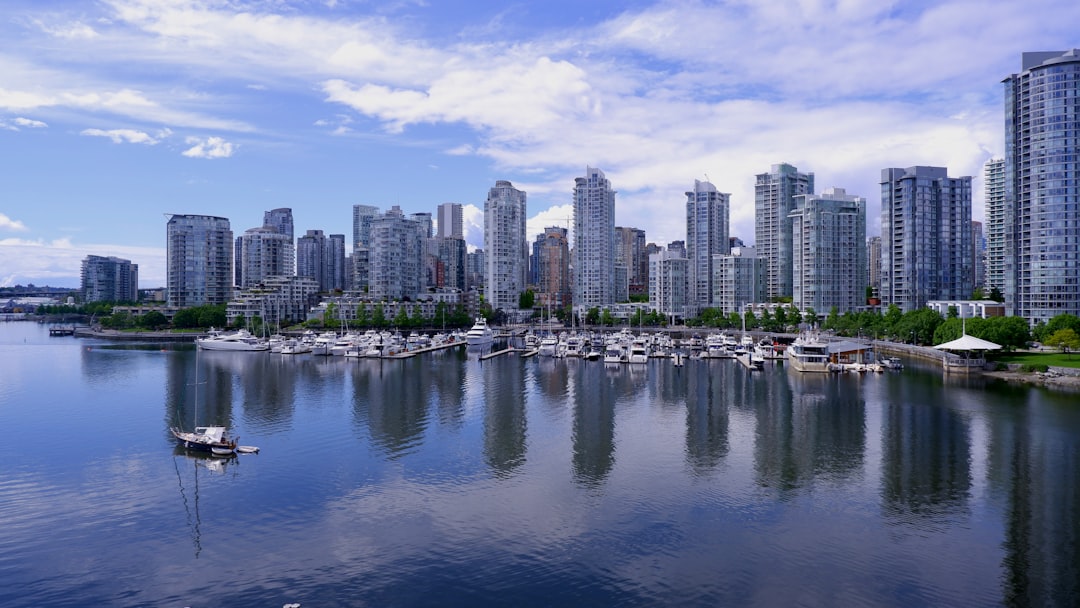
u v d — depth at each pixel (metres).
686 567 71.75
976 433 124.12
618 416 143.12
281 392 174.88
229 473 102.56
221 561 73.88
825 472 102.00
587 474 101.88
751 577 69.69
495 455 112.19
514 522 83.62
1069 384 175.88
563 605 64.69
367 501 90.88
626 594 66.50
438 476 101.00
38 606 65.38
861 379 197.38
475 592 67.06
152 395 170.00
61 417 142.38
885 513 85.75
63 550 76.69
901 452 112.12
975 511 86.12
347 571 71.50
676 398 165.88
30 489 95.88
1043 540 77.44
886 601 64.81
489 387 184.75
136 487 96.56
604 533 80.38
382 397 167.12
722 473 102.06
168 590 68.00
